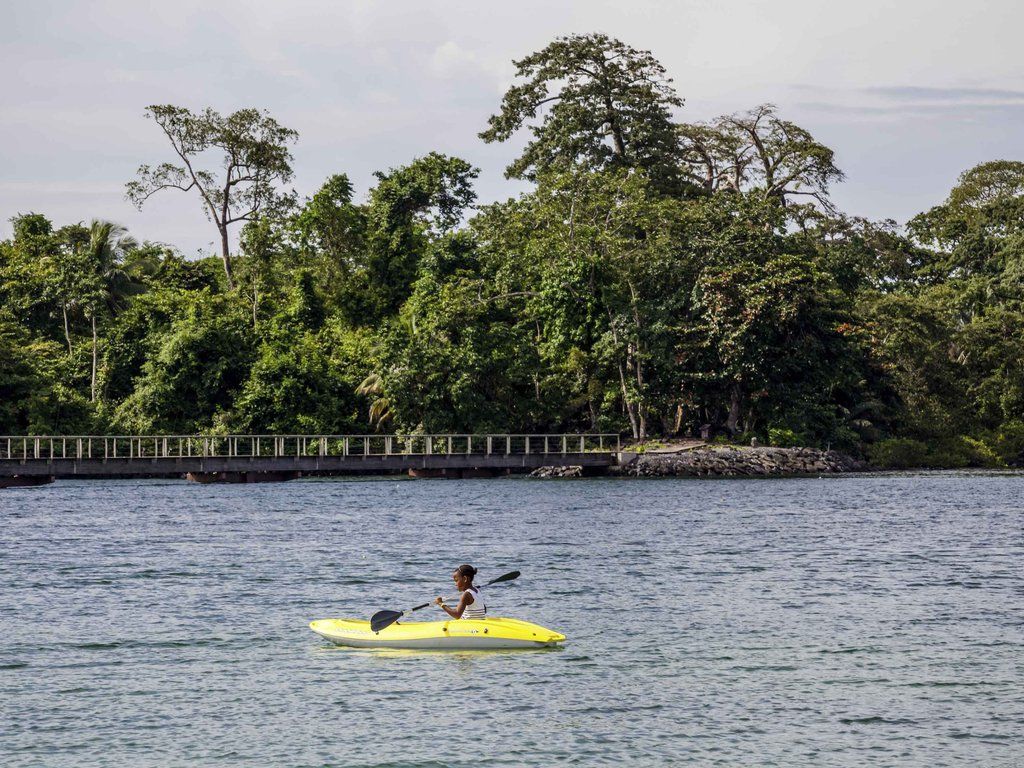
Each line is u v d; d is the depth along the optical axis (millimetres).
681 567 31422
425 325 76625
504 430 75875
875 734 16859
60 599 27000
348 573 30766
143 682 19656
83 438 69438
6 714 17906
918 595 26984
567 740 16656
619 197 81750
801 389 78062
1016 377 88438
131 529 41219
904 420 86250
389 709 18125
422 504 51875
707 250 77375
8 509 49562
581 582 29031
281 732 17047
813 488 61312
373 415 77438
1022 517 44594
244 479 68625
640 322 76438
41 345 80938
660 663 20703
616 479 70188
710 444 75812
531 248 79062
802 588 27984
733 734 16875
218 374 76875
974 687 19094
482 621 22141
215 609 25812
